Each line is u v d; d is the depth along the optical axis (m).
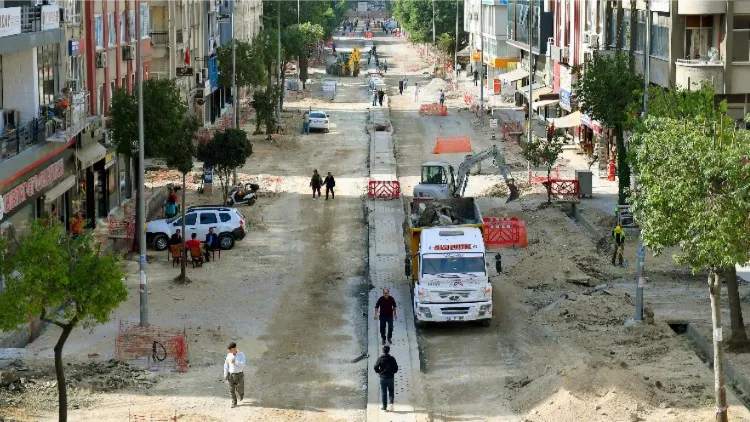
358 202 65.31
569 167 76.81
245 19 122.69
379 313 37.31
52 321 27.50
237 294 44.50
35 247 26.94
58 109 46.28
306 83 143.88
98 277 27.34
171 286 45.44
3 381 31.19
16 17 40.72
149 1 75.19
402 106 119.81
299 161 81.06
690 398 30.67
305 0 159.38
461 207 46.94
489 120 105.00
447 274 38.88
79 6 54.38
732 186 27.27
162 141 50.28
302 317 41.31
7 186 42.38
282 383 33.50
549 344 36.91
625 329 38.00
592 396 30.02
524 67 118.12
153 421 29.09
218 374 34.16
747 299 41.81
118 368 34.09
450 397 32.09
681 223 28.05
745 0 57.09
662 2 60.44
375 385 33.00
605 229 55.34
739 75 57.84
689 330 38.19
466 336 38.66
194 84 92.56
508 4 122.00
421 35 167.62
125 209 58.47
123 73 63.69
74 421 28.81
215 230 52.69
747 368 33.25
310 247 53.53
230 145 61.25
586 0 83.00
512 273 47.00
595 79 56.25
